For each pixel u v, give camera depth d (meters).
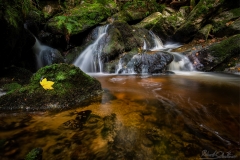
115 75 6.36
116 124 2.43
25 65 6.38
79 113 2.79
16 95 3.04
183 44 9.38
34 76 3.39
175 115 2.72
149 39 9.31
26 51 6.43
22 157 1.79
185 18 10.06
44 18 8.62
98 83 3.88
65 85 3.32
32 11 7.66
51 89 3.17
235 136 2.11
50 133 2.21
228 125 2.39
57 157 1.79
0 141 2.04
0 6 4.07
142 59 6.52
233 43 6.37
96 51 7.62
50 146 1.96
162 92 4.03
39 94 3.07
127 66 6.65
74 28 8.55
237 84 4.68
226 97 3.61
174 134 2.17
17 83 4.48
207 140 2.04
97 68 7.40
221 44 6.60
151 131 2.25
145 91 4.11
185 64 6.84
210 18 8.62
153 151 1.86
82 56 7.98
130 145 1.97
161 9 12.93
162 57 6.36
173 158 1.75
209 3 8.43
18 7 5.05
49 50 7.51
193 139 2.06
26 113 2.79
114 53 7.25
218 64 6.36
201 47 7.36
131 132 2.22
